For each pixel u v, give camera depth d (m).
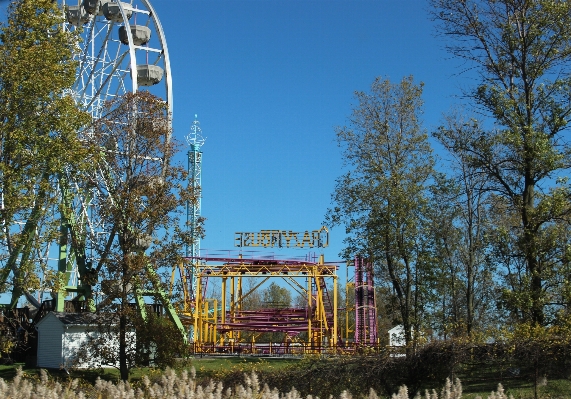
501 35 27.94
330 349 47.41
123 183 34.16
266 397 14.99
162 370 33.28
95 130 35.09
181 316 53.16
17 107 31.08
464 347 23.69
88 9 45.56
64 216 36.72
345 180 31.81
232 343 53.00
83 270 39.91
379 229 30.91
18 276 31.34
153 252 34.19
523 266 27.83
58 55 32.47
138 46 46.00
